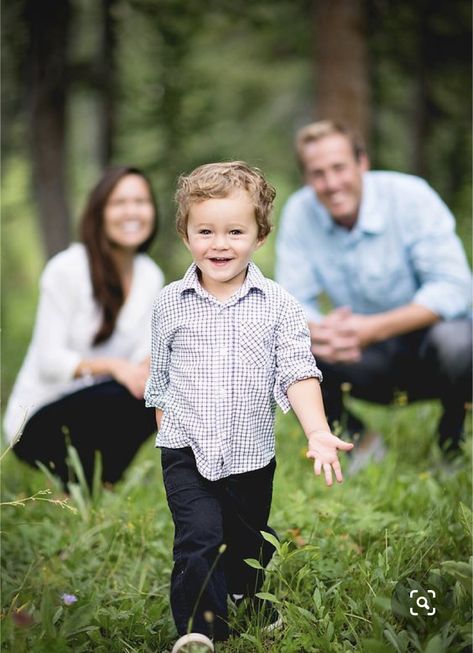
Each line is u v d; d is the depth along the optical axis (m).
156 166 11.18
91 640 3.34
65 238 10.62
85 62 10.28
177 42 10.77
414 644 3.01
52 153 10.40
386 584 3.44
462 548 3.81
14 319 13.52
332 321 5.63
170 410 3.37
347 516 4.28
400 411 6.45
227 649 3.23
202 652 2.99
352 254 5.95
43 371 5.52
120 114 11.08
